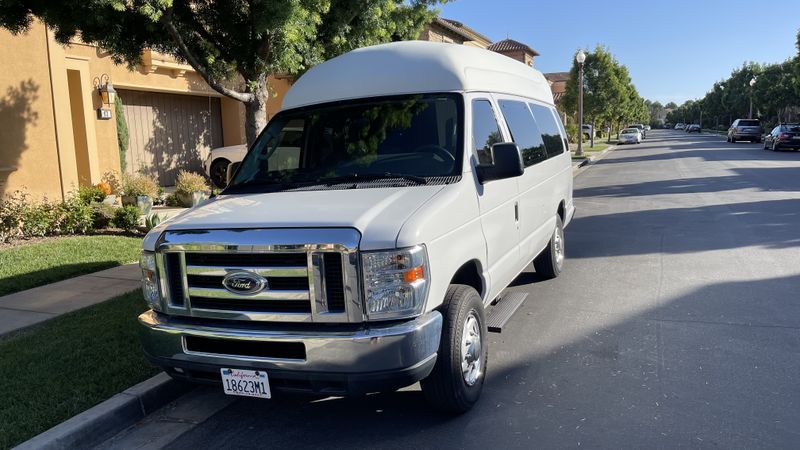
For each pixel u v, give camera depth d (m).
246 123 9.23
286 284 3.57
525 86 6.57
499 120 5.25
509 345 5.43
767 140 33.41
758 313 6.04
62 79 11.48
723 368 4.77
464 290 4.10
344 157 4.61
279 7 7.39
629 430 3.89
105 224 11.20
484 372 4.39
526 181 5.73
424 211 3.72
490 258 4.66
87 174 13.49
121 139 15.23
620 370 4.81
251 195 4.38
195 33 8.58
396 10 10.49
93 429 4.02
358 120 4.79
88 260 8.64
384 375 3.46
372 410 4.33
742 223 10.78
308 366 3.51
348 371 3.46
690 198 14.31
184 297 3.83
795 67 38.56
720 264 8.00
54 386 4.55
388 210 3.72
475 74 5.04
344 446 3.87
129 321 6.00
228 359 3.68
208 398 4.66
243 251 3.60
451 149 4.40
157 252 3.89
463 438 3.88
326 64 5.29
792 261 7.99
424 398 4.45
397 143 4.55
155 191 13.39
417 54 4.93
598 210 13.23
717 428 3.87
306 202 3.95
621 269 7.98
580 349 5.28
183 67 16.88
